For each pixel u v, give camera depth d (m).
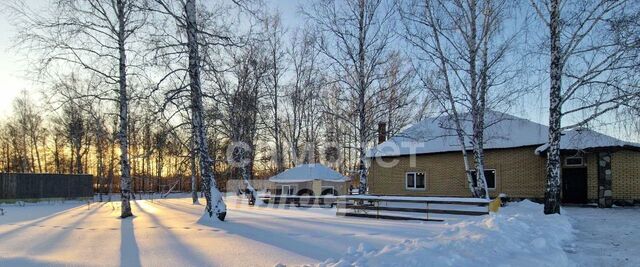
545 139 21.80
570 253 8.72
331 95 36.66
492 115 21.94
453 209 16.83
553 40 15.14
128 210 16.19
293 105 38.78
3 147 54.38
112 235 10.27
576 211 17.84
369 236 9.81
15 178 30.08
